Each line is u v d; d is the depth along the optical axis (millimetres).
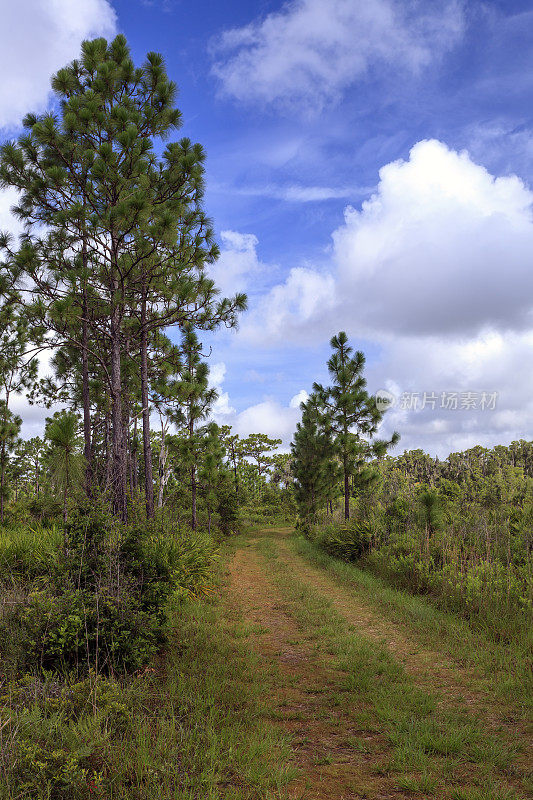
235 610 9258
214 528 24438
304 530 25125
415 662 6293
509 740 4109
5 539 9344
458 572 9320
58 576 6414
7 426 17094
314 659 6555
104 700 4133
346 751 4047
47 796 2869
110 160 9789
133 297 12117
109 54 11766
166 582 7352
